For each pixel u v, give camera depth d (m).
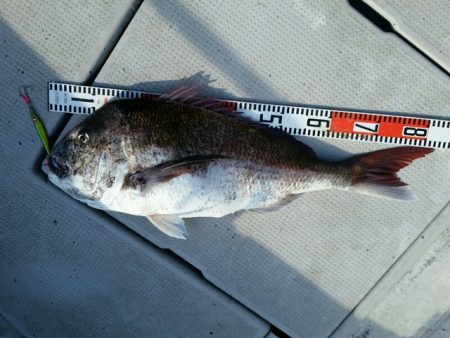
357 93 1.04
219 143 0.99
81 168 0.97
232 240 1.13
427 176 1.08
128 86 1.04
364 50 1.02
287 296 1.16
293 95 1.05
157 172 0.97
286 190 1.03
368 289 1.15
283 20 1.02
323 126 1.06
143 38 1.02
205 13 1.02
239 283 1.16
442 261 1.12
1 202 1.11
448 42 1.01
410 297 1.15
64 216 1.13
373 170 1.04
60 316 1.19
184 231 1.02
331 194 1.10
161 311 1.19
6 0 1.01
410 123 1.05
